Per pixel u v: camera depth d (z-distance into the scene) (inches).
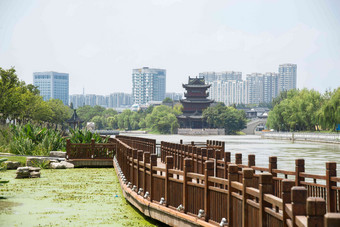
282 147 2691.9
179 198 409.4
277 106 5398.6
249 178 292.5
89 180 816.9
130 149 618.2
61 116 4945.9
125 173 675.4
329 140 3430.1
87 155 1123.9
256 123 7839.6
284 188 235.8
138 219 476.1
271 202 252.1
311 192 414.3
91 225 444.5
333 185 387.5
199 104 7500.0
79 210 524.1
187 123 7736.2
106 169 1056.8
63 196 626.5
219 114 7185.0
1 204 562.6
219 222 337.4
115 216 490.3
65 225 443.8
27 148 1185.4
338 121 3326.8
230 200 319.3
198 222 358.9
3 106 2536.9
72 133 1309.1
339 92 3363.7
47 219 472.4
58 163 1058.7
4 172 953.5
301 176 423.2
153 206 449.1
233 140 4370.1
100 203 572.1
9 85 2591.0
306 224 191.6
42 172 969.5
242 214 296.7
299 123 4862.2
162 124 7672.2
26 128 1299.2
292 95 5482.3
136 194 523.2
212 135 7022.6
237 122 7130.9
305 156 1779.0
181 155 797.9
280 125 5418.3
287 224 229.3
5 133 1307.8
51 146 1221.1
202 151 621.3
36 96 3838.6
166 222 420.5
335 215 163.5
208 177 355.3
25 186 731.4
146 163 497.7
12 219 471.8
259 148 2564.0
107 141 1272.1
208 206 355.9
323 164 1333.7
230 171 319.0
